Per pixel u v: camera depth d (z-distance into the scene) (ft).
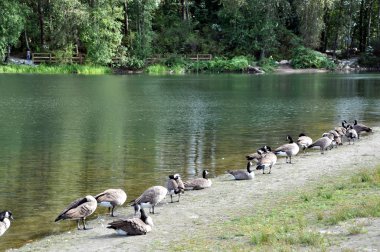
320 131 100.78
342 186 56.08
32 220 48.49
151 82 224.94
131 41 312.71
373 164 69.82
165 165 71.56
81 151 80.48
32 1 304.71
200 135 95.45
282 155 73.77
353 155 77.00
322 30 339.36
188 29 334.44
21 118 114.21
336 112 130.31
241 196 55.52
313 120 115.96
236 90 191.21
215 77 265.95
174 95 169.68
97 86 200.23
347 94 178.19
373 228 38.75
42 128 101.45
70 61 292.61
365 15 357.20
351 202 48.08
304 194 53.67
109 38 294.25
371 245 35.04
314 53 330.95
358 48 366.43
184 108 136.15
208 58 325.01
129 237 42.96
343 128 91.61
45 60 293.23
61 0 280.51
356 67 338.54
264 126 106.83
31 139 89.92
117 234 44.11
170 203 53.62
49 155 77.41
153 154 78.69
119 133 96.73
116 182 62.28
